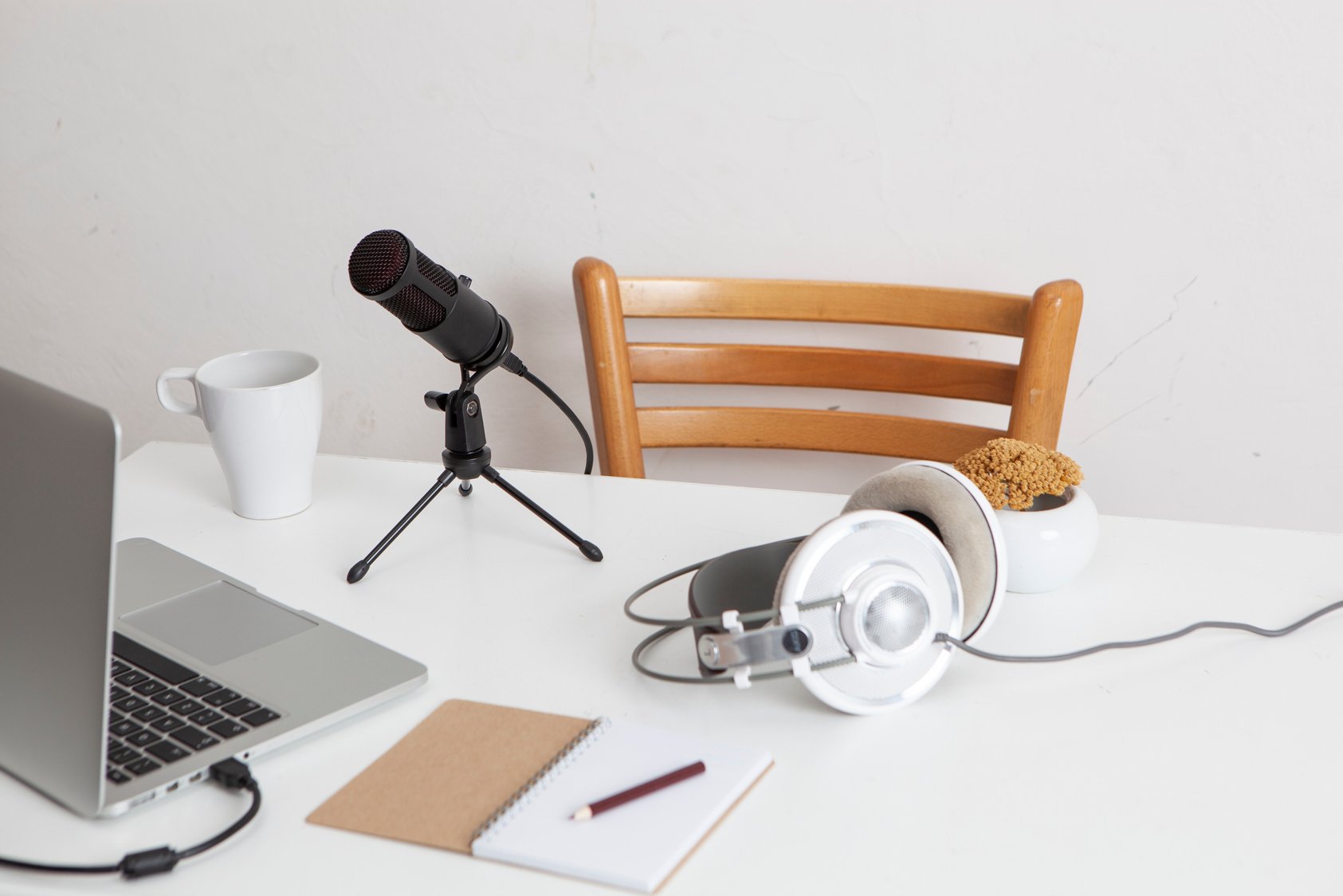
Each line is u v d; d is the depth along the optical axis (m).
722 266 1.50
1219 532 1.00
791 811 0.67
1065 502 0.93
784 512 1.05
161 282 1.70
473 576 0.95
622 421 1.35
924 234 1.43
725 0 1.38
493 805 0.67
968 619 0.80
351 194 1.58
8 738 0.69
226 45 1.55
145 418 1.78
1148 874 0.61
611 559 0.97
